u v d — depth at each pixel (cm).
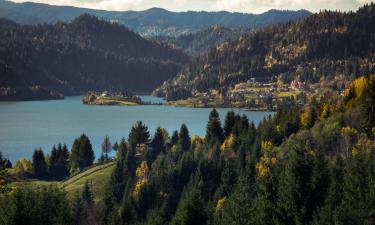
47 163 19412
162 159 15100
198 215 5362
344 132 12556
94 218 9756
